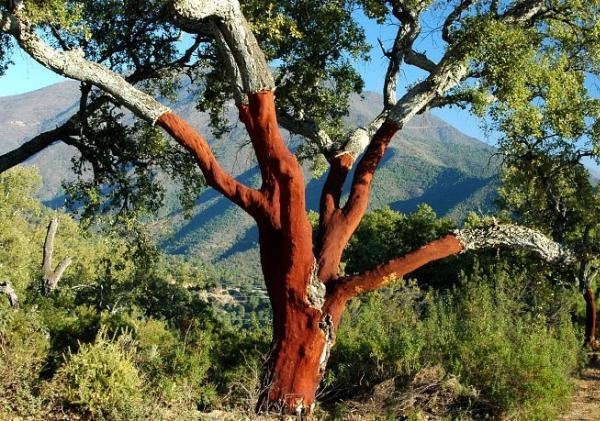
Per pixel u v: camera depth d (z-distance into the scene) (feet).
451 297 45.21
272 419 26.50
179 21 37.70
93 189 44.91
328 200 32.27
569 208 57.47
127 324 32.71
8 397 22.57
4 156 42.16
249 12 36.35
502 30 30.81
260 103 26.66
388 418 28.68
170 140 46.50
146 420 21.94
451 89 32.86
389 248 103.86
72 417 22.02
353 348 34.91
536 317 49.39
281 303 28.78
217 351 34.24
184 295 62.39
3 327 25.11
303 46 40.47
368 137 34.88
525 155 45.93
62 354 25.27
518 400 31.71
